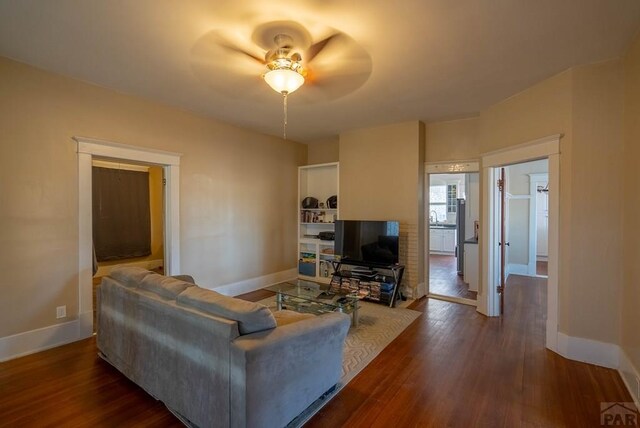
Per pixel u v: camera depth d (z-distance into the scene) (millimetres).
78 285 3160
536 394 2270
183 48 2531
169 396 2021
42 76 2912
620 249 2611
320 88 3332
